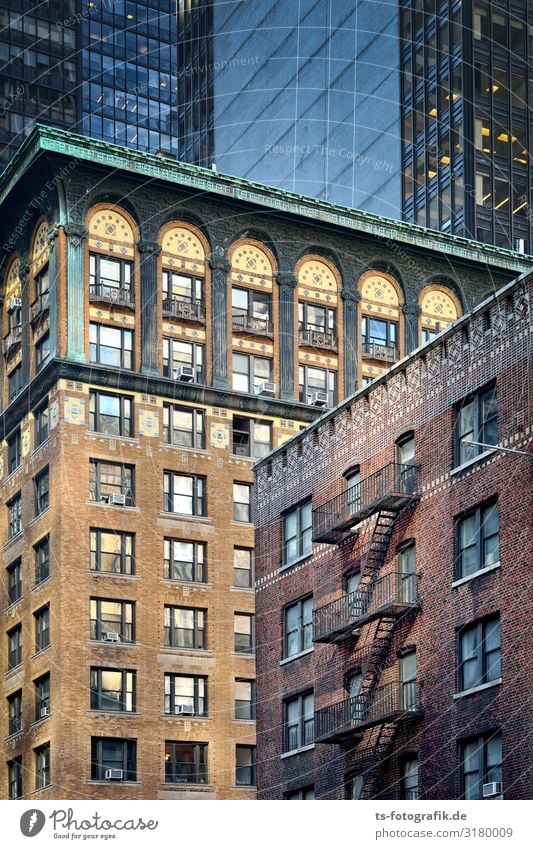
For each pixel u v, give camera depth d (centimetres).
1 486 11462
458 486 6575
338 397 11600
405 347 11919
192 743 10569
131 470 10894
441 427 6738
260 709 7819
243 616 10944
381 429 7175
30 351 11269
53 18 19262
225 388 11256
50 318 11019
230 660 10812
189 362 11250
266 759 7688
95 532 10688
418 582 6731
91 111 19388
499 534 6306
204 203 11538
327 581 7438
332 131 17262
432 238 12125
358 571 7212
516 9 16012
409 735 6631
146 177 11312
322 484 7600
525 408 6241
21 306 11425
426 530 6731
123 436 10900
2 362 11681
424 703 6562
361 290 11900
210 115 19438
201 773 10531
